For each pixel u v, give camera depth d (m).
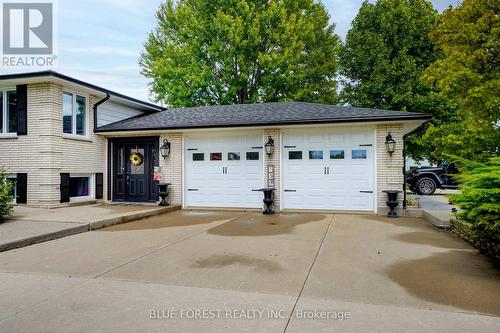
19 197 9.88
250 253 5.35
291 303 3.40
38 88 9.77
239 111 12.34
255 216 9.40
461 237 6.49
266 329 2.86
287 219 8.82
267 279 4.12
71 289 3.78
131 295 3.61
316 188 10.12
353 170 9.84
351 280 4.09
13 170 9.95
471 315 3.12
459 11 8.99
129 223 8.30
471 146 9.10
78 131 10.84
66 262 4.86
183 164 11.17
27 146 9.84
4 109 10.30
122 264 4.75
